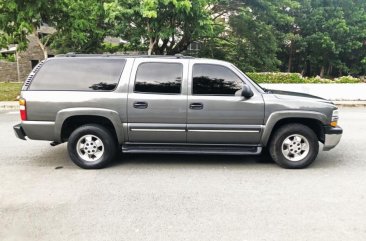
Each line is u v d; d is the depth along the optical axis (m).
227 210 4.14
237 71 5.76
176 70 5.73
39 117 5.70
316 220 3.88
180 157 6.55
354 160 6.34
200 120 5.67
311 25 31.73
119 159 6.41
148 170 5.73
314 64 37.62
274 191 4.76
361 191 4.77
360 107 14.45
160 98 5.65
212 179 5.26
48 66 5.83
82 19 15.53
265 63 23.58
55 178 5.32
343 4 32.81
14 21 14.62
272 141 5.80
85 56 5.89
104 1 15.90
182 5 13.48
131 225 3.76
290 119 5.88
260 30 22.23
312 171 5.67
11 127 9.59
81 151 5.82
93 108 5.66
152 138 5.78
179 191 4.76
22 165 6.03
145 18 14.50
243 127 5.67
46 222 3.83
